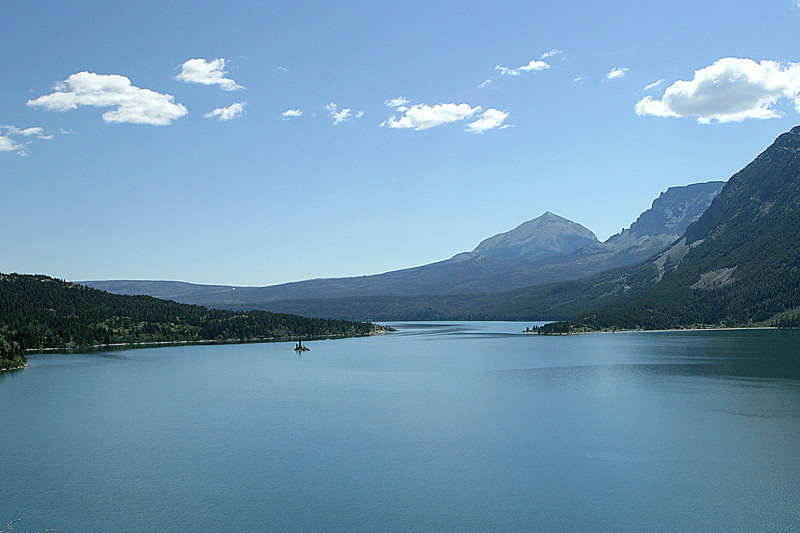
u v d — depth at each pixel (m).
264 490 89.00
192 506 83.44
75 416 138.62
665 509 81.12
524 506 82.50
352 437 117.31
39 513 81.56
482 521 78.19
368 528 76.44
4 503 84.94
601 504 83.06
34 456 106.06
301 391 176.12
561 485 89.88
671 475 93.31
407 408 146.62
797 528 75.50
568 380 191.75
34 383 192.88
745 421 125.12
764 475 92.81
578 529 75.75
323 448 109.75
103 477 94.94
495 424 126.94
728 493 86.06
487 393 168.62
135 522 78.56
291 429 124.31
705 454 103.12
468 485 90.38
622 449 106.81
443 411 142.00
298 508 82.62
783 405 141.25
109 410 145.88
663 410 137.75
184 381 198.50
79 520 79.19
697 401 147.75
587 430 120.19
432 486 90.12
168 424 129.88
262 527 76.81
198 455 105.94
